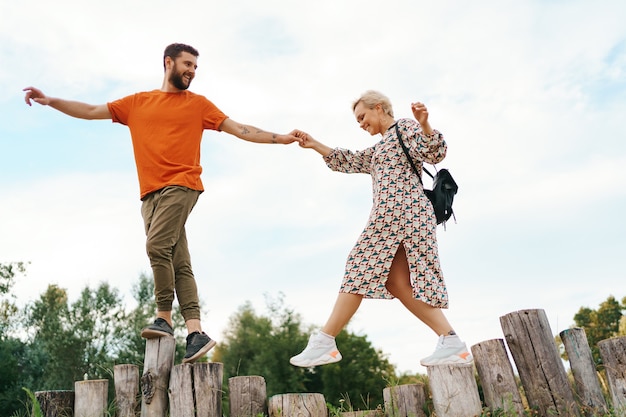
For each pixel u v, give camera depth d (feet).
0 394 60.49
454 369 12.12
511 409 11.80
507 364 12.50
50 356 77.51
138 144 13.84
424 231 12.76
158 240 13.05
